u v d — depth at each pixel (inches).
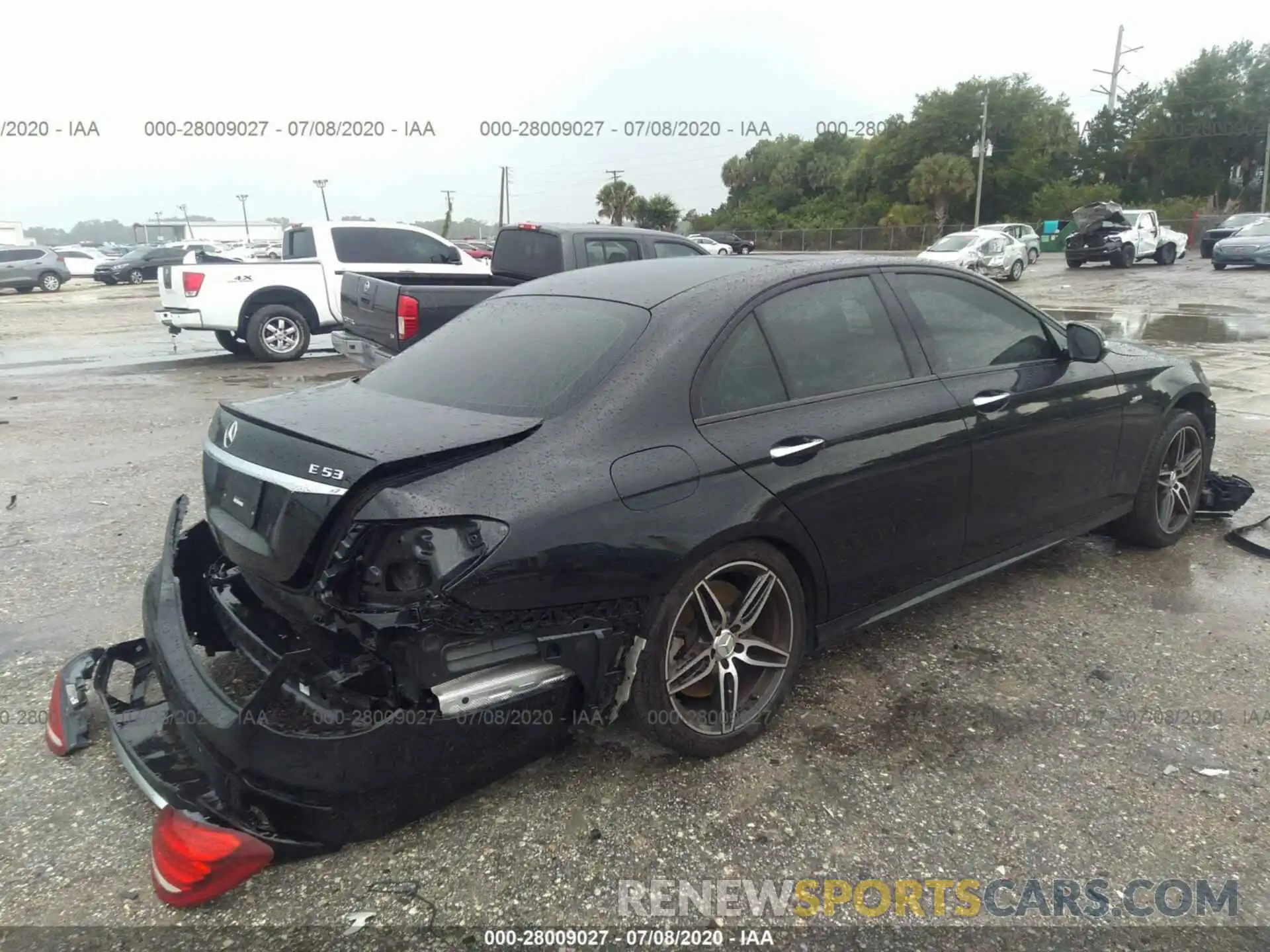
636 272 140.1
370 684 99.8
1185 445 187.9
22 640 152.4
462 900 93.7
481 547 93.0
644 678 108.0
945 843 101.5
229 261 488.7
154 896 94.4
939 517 137.7
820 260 137.5
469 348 130.1
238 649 116.8
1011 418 146.1
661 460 106.7
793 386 123.2
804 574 123.7
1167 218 1856.5
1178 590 168.2
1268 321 599.2
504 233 374.9
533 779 113.4
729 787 111.8
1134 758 116.5
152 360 513.3
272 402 120.4
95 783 114.3
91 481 249.4
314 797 94.2
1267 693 131.6
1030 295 832.9
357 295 317.4
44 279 1305.4
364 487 94.0
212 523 115.2
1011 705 129.3
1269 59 2155.5
